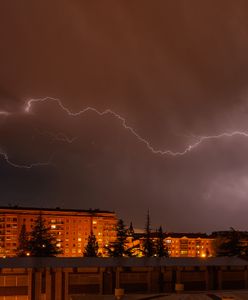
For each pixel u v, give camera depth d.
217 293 31.70
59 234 155.12
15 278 39.50
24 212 150.38
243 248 88.25
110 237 162.75
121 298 29.97
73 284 40.62
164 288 42.81
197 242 168.88
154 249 90.50
